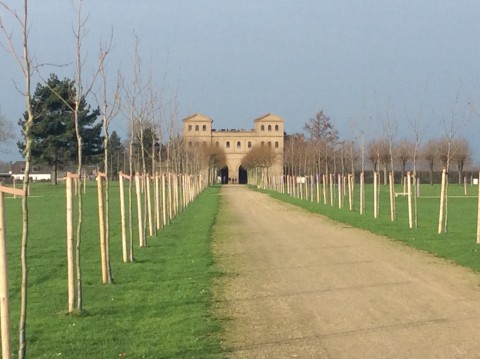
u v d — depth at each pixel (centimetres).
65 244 2052
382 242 1984
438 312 984
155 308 1065
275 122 13375
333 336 854
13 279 1389
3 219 729
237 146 13450
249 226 2725
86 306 1091
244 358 761
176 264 1590
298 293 1172
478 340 815
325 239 2120
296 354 771
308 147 6238
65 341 866
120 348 819
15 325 959
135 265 1584
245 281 1323
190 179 4938
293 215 3397
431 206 4081
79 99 1115
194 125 12106
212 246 1986
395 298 1101
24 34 757
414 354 757
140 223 1991
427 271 1396
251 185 11006
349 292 1167
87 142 6850
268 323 941
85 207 4238
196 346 817
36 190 7225
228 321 959
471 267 1438
